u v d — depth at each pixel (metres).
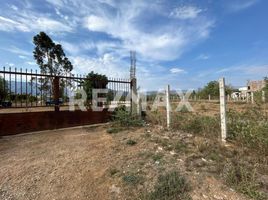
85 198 2.89
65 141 5.48
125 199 2.78
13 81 6.10
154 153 4.15
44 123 6.81
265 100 9.42
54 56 29.52
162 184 2.89
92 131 6.77
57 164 3.90
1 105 5.98
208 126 5.61
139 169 3.52
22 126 6.38
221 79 4.89
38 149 4.79
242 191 2.64
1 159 4.16
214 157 3.70
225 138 4.72
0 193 3.01
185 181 2.96
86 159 4.11
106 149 4.69
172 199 2.59
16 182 3.29
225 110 4.80
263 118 5.65
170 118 6.99
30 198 2.92
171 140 5.04
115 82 8.61
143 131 6.28
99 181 3.27
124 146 4.82
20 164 3.91
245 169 3.06
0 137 5.92
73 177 3.42
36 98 7.07
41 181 3.31
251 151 3.93
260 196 2.51
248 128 4.53
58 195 2.97
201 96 27.83
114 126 7.35
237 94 23.48
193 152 4.08
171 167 3.45
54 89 7.05
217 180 2.96
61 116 7.20
